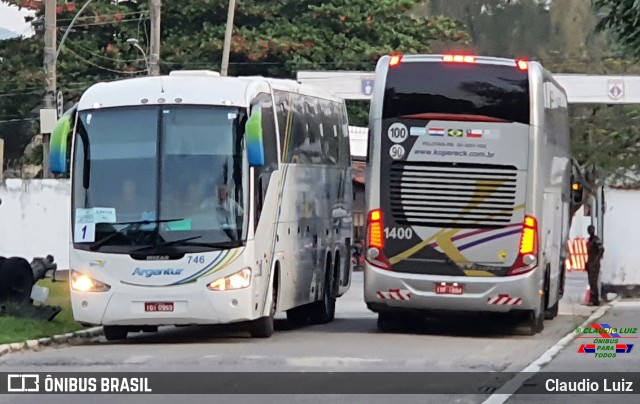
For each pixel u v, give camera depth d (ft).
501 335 163.43
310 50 407.23
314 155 177.27
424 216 154.51
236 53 405.80
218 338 154.40
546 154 158.40
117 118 146.00
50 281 220.64
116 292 142.10
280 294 157.79
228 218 142.92
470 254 153.58
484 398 101.24
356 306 229.45
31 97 404.98
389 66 156.35
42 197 262.47
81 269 143.23
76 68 406.41
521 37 469.16
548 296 169.78
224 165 144.05
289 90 165.37
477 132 153.69
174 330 169.17
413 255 154.61
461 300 153.58
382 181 155.53
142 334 162.71
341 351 137.08
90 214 143.84
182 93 146.20
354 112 424.05
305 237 170.71
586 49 456.45
